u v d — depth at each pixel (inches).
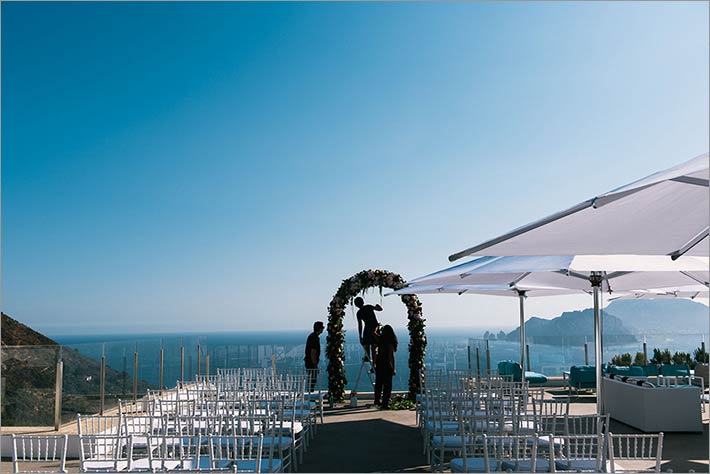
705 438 436.8
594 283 338.6
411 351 628.7
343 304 637.9
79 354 447.8
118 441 231.0
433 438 323.3
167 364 565.0
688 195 167.2
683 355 747.4
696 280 346.9
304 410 431.5
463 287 530.9
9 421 424.2
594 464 246.5
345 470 348.8
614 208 171.3
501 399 312.7
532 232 178.9
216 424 291.9
